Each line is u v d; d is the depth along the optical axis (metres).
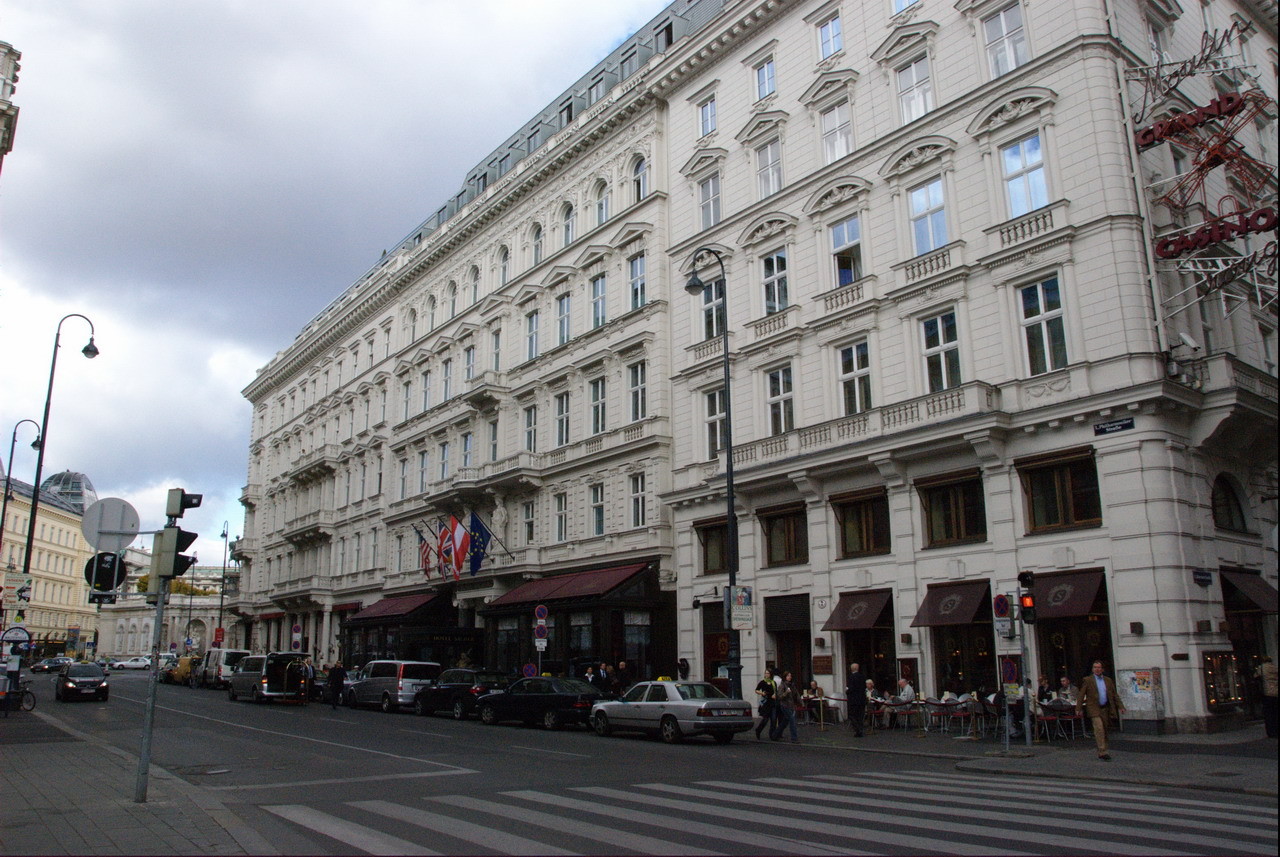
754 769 14.92
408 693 31.19
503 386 39.56
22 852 8.05
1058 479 20.20
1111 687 15.98
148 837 8.69
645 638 30.22
